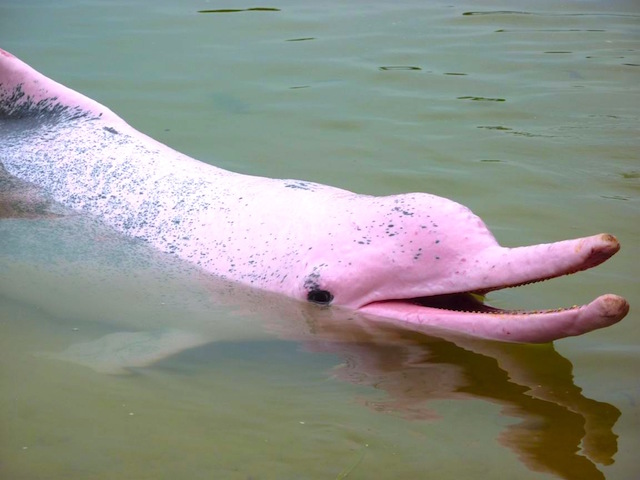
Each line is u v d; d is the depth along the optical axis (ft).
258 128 23.59
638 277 16.53
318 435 12.25
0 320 15.16
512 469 11.51
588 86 26.91
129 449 11.89
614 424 12.46
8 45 28.53
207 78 26.86
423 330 14.16
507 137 23.41
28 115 19.22
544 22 32.91
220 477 11.32
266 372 13.87
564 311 13.08
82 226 16.62
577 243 12.69
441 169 21.39
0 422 12.43
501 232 18.24
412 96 26.07
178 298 15.19
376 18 32.99
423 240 14.20
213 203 16.47
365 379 13.65
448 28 32.04
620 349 14.37
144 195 16.92
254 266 15.43
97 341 14.55
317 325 14.62
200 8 33.42
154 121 23.73
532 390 13.30
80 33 30.07
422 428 12.41
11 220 16.76
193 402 13.06
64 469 11.43
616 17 33.55
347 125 23.98
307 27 31.71
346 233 14.92
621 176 21.29
